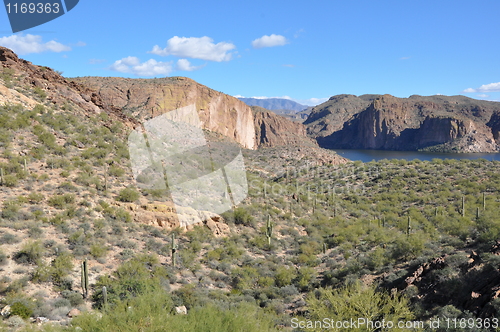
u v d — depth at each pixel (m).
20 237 21.59
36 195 26.58
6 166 29.23
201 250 27.06
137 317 9.30
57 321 14.59
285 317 17.45
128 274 19.97
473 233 27.12
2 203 24.95
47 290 17.72
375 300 12.16
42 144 35.59
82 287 17.53
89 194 29.06
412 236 25.80
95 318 9.84
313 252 32.94
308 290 23.64
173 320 9.23
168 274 21.56
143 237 25.95
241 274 24.62
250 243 31.36
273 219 38.38
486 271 14.81
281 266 27.58
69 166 32.94
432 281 16.34
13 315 14.14
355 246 34.72
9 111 38.28
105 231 25.20
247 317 10.36
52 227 24.00
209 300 18.30
